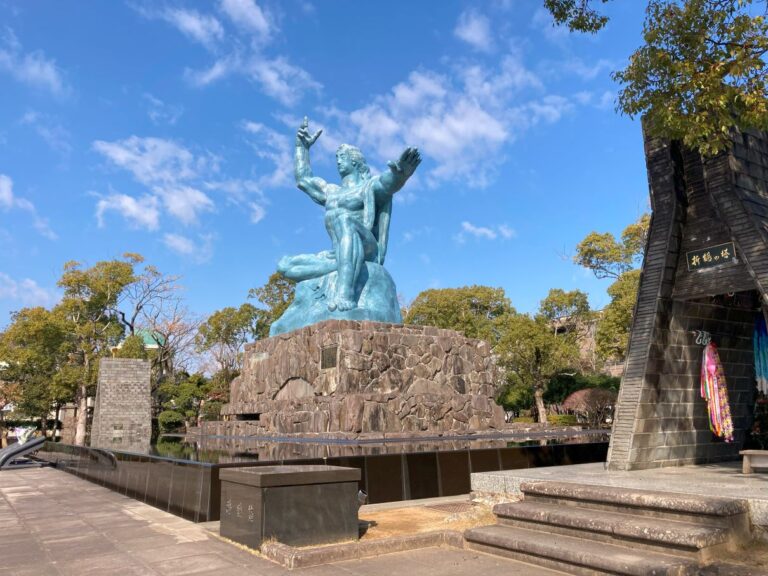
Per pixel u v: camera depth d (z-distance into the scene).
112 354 35.56
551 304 38.19
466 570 5.01
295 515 5.86
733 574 4.06
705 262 7.98
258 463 7.92
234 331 38.25
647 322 8.16
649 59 7.93
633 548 4.83
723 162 7.61
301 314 19.80
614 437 7.91
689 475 6.90
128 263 39.72
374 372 16.14
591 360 41.75
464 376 17.98
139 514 8.15
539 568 5.02
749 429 9.04
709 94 7.28
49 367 37.44
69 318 37.72
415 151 18.78
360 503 6.70
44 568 5.20
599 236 33.78
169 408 39.47
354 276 18.36
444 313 40.09
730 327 8.91
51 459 17.64
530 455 10.78
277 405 17.67
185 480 8.05
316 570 5.06
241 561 5.37
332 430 15.05
